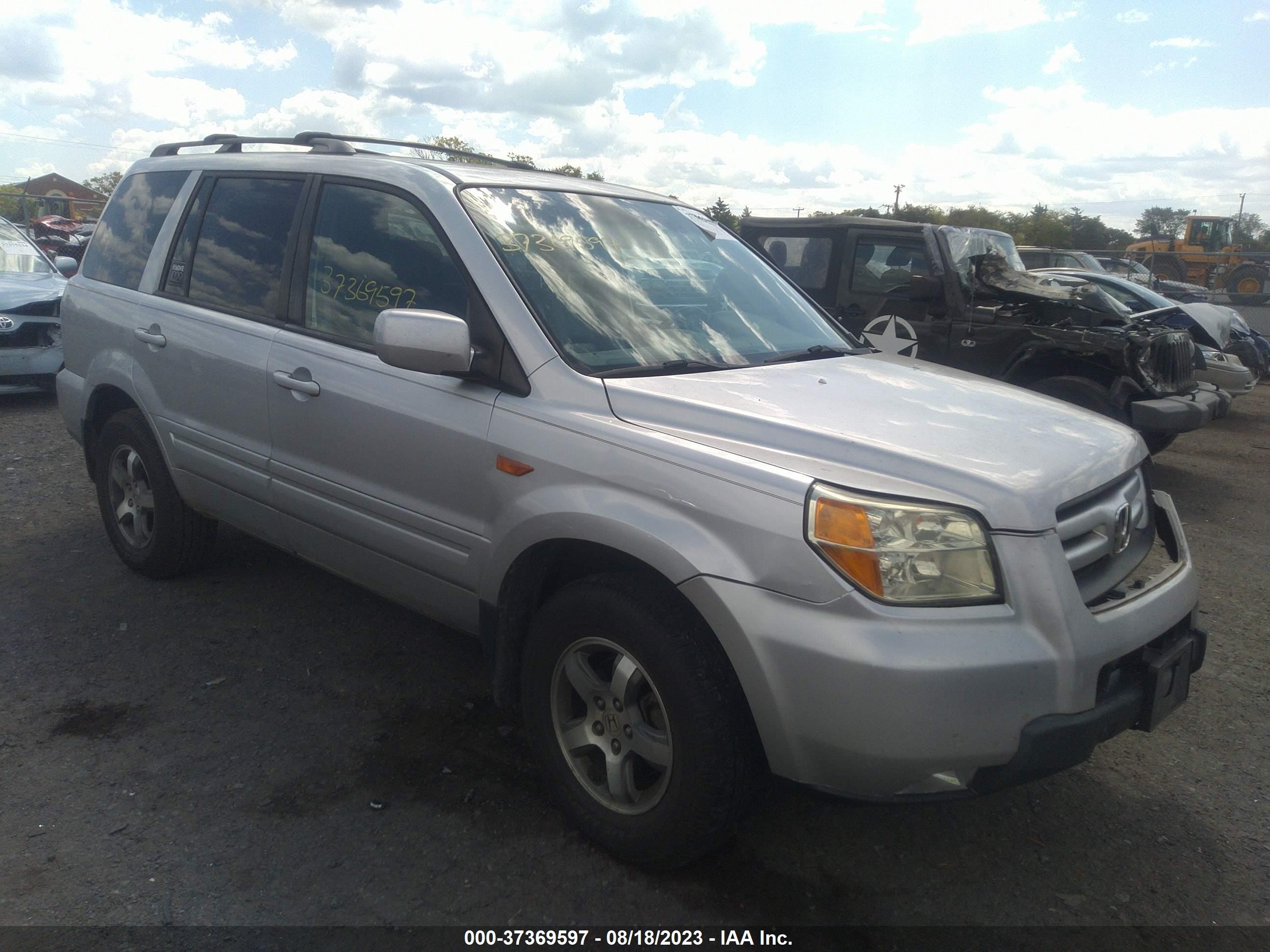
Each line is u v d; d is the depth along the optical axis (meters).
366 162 3.76
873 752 2.32
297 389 3.62
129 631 4.28
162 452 4.49
